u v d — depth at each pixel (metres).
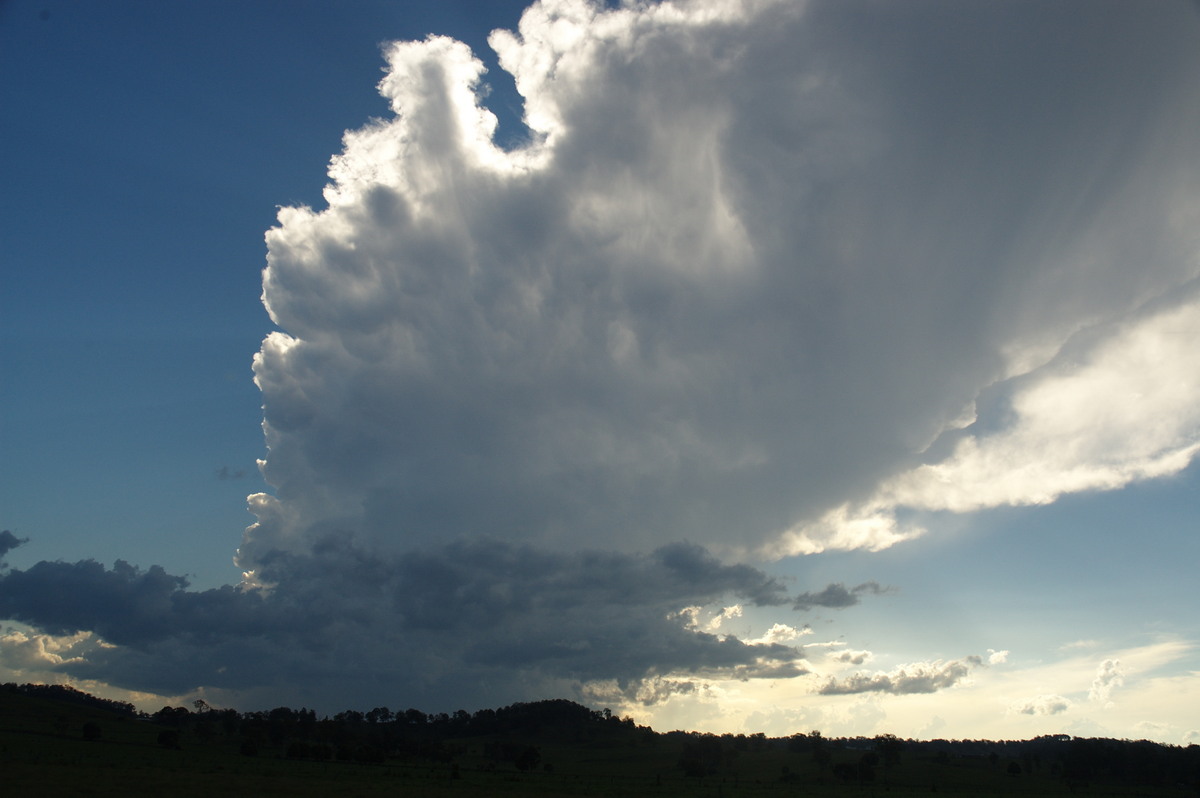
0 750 104.44
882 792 127.94
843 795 117.31
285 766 119.56
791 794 115.25
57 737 136.62
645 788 115.94
